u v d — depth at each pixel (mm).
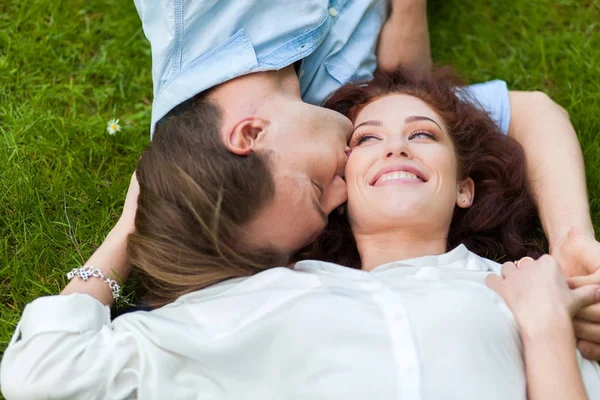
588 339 1915
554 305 1794
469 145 2316
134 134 2662
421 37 2490
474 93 2479
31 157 2535
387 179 2074
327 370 1723
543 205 2264
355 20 2395
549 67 2840
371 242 2111
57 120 2629
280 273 1902
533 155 2354
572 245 2066
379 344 1723
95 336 1892
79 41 2838
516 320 1810
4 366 1856
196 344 1803
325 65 2375
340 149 2096
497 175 2344
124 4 2902
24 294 2270
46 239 2361
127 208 2211
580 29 2912
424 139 2133
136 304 2250
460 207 2316
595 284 1916
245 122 1970
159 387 1815
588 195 2496
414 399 1654
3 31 2789
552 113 2424
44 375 1815
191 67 2197
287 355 1755
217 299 1887
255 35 2209
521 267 1906
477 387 1680
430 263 1997
